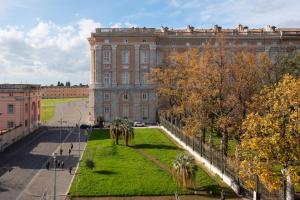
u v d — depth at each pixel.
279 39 122.31
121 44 120.06
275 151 38.94
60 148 78.12
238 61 70.19
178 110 84.56
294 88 40.16
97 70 119.88
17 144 88.12
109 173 59.88
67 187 53.94
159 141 86.50
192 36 121.94
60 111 171.50
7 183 56.03
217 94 65.81
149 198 49.97
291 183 40.00
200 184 54.59
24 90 102.12
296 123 38.16
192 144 73.00
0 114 99.12
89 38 128.62
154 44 120.44
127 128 81.81
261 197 46.75
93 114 120.62
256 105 55.97
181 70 96.81
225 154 60.41
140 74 120.94
